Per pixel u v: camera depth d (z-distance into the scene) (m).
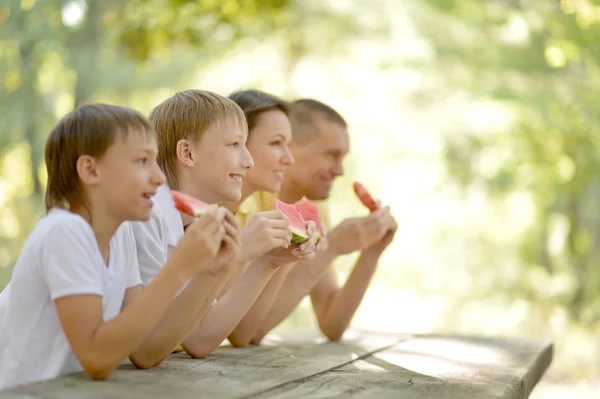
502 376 2.42
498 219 14.43
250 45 15.57
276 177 3.19
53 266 1.92
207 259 1.92
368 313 15.41
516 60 10.53
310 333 3.82
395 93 15.24
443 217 15.34
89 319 1.90
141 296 1.90
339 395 1.94
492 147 12.32
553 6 9.80
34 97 11.34
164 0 8.01
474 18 10.33
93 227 2.03
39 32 9.86
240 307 2.59
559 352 12.08
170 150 2.62
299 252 2.66
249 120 3.17
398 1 13.67
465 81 13.12
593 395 10.90
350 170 16.17
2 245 12.59
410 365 2.62
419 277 15.49
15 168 12.81
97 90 13.93
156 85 15.09
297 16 14.66
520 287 13.26
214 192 2.62
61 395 1.75
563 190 10.96
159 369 2.20
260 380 2.08
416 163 15.64
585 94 10.23
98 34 12.00
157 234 2.42
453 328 14.62
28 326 2.02
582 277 12.20
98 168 1.98
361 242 3.35
